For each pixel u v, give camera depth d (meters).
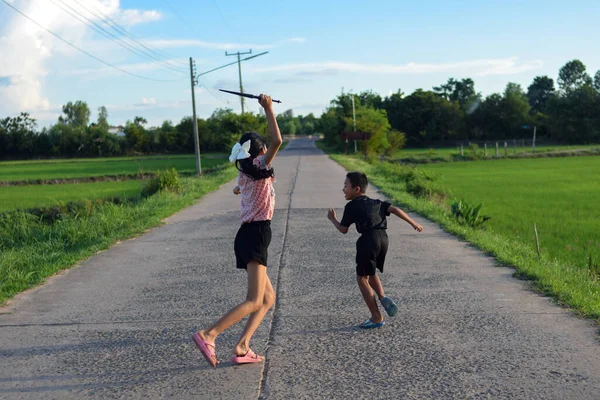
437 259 8.88
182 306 6.62
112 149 96.06
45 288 7.61
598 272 9.61
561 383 4.27
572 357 4.76
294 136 179.50
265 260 4.72
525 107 106.06
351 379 4.45
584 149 67.06
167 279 8.01
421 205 15.55
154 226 13.27
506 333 5.38
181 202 17.55
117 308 6.59
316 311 6.26
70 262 9.07
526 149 73.81
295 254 9.48
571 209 19.44
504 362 4.69
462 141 105.12
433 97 109.94
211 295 7.08
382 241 5.63
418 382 4.36
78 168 56.22
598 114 94.94
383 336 5.41
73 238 11.35
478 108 109.75
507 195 24.28
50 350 5.23
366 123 65.31
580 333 5.32
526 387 4.22
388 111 113.62
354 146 66.62
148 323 6.00
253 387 4.34
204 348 4.49
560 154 61.72
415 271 8.06
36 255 9.62
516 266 8.12
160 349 5.21
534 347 5.00
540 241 13.26
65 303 6.84
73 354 5.12
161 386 4.40
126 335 5.63
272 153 4.61
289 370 4.65
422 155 65.06
